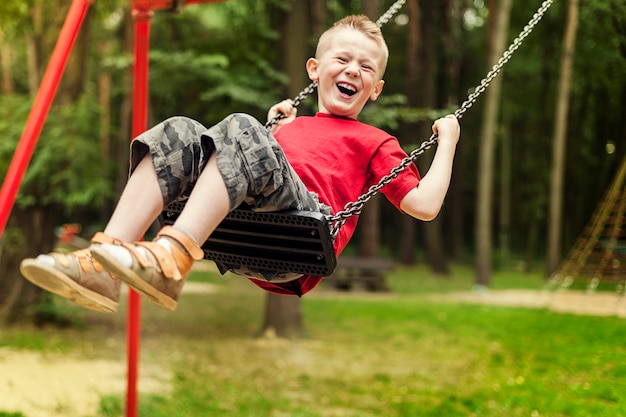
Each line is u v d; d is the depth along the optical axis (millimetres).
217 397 6367
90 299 1941
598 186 11008
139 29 4195
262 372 7480
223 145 1953
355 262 15508
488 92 15352
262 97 8828
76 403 5941
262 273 2246
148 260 1812
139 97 4266
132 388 4770
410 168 2359
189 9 10180
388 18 2779
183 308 12117
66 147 8781
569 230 12797
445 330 9914
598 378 5711
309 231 2029
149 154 1999
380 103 9203
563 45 7504
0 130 8766
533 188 19922
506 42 12766
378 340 9375
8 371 6992
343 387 6828
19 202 9078
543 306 10969
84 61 9469
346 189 2316
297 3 9227
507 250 23250
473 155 24266
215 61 8492
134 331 4750
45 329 9406
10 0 9656
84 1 3279
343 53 2432
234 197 1926
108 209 18062
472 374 7004
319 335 9773
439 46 19828
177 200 2193
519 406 5457
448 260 22641
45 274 1864
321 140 2375
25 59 17641
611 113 7320
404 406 5957
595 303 10008
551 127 14039
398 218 23578
